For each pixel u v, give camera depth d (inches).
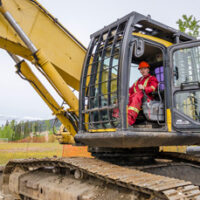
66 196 156.6
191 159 211.2
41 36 207.9
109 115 161.9
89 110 176.2
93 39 194.5
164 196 114.3
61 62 215.2
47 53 209.2
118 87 156.6
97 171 144.6
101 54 182.5
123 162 182.7
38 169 214.2
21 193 205.2
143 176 137.9
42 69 203.0
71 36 222.8
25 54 211.9
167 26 190.5
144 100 179.6
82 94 186.2
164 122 178.4
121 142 153.3
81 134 179.3
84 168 151.9
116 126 158.9
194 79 168.7
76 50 224.5
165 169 191.3
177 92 171.9
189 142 179.5
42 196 178.9
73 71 220.5
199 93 165.0
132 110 171.8
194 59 171.0
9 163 231.1
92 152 194.5
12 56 223.0
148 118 174.4
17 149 561.9
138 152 185.3
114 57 173.6
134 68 213.9
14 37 195.8
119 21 176.9
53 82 202.2
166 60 178.1
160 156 234.1
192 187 122.3
